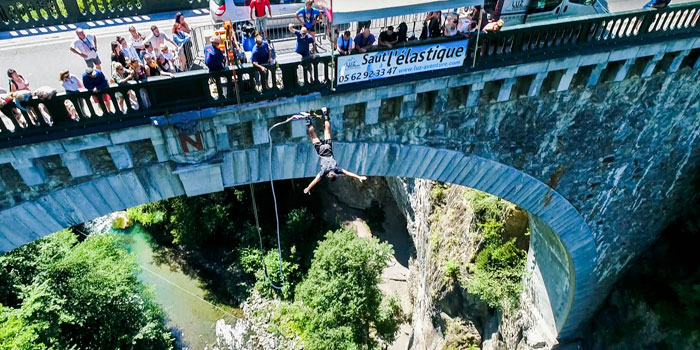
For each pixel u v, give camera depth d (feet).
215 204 146.30
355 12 44.55
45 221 48.32
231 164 51.80
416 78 51.96
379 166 60.80
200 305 134.51
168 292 137.08
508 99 60.18
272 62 45.70
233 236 150.20
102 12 63.16
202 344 124.98
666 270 82.89
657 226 85.51
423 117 58.23
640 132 70.18
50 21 61.16
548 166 69.72
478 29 50.06
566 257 82.79
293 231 141.49
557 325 93.71
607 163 72.49
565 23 53.67
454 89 57.41
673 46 60.54
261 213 152.05
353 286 107.55
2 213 45.85
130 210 151.33
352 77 49.26
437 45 50.26
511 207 96.12
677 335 77.20
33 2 59.21
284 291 131.34
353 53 47.60
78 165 45.24
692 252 82.23
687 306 76.54
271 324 126.31
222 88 46.14
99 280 106.42
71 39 58.85
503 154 65.98
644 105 67.36
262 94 46.93
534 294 96.58
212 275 142.31
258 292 135.44
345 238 112.27
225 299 136.56
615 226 81.66
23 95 39.22
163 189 50.98
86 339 107.14
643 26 57.77
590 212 77.87
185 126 45.32
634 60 60.64
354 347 105.09
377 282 113.39
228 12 53.21
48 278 101.45
